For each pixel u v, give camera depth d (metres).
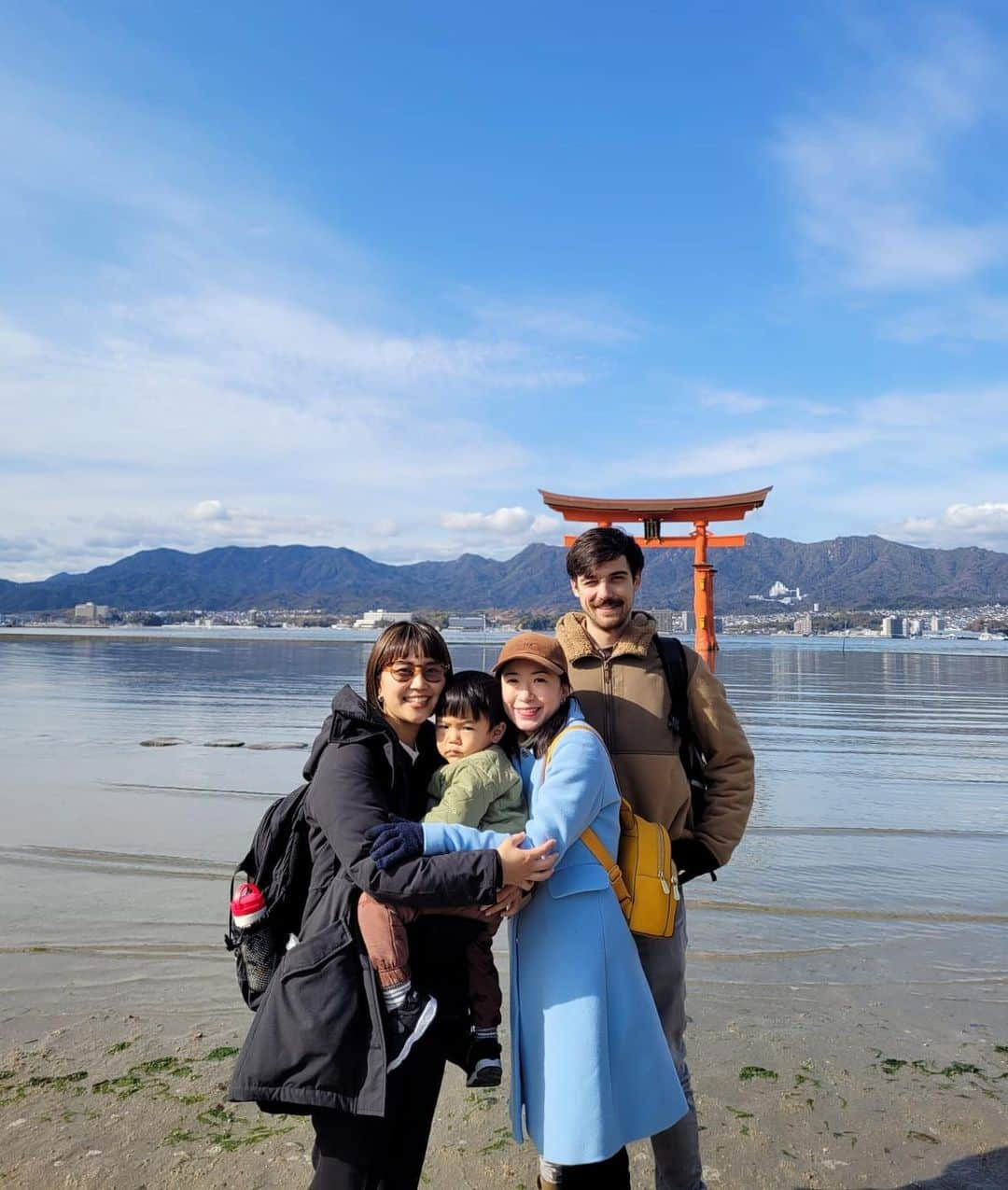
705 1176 3.06
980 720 19.44
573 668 2.96
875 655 65.50
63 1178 3.01
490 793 2.56
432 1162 3.18
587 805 2.45
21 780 10.88
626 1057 2.42
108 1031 4.21
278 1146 3.22
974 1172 3.10
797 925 5.86
